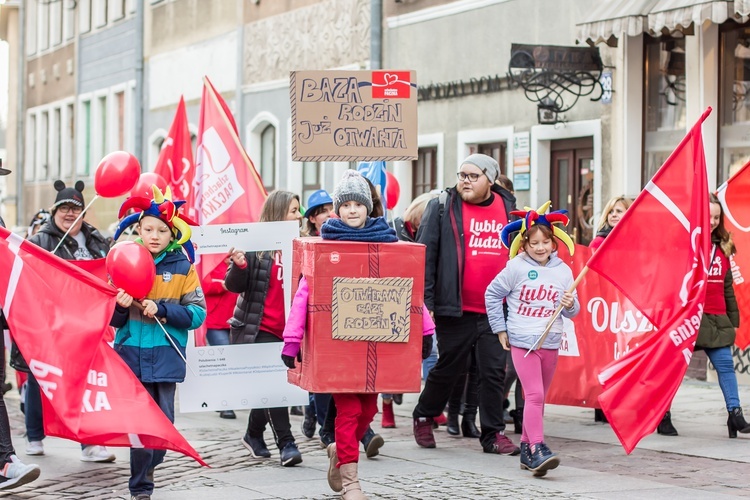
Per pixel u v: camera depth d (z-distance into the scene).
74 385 7.47
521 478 8.42
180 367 7.81
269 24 24.20
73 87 35.81
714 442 9.96
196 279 7.87
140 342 7.73
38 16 39.09
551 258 8.80
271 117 24.11
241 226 9.09
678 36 15.07
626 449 8.82
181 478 8.64
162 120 29.17
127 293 7.56
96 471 9.02
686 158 9.05
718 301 10.31
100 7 33.47
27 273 7.61
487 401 9.58
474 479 8.38
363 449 9.82
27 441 9.78
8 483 7.90
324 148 9.75
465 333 9.55
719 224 10.38
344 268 7.51
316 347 7.49
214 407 9.06
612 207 10.88
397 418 11.93
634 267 8.97
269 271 9.12
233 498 7.86
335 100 9.76
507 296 8.84
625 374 8.92
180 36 28.17
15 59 42.94
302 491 8.07
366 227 7.60
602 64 15.75
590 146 16.31
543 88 15.82
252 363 9.11
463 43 18.53
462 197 9.59
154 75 29.58
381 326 7.54
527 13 17.19
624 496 7.74
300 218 9.44
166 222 7.77
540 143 17.03
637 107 15.52
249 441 9.55
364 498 7.52
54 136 37.66
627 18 13.87
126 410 7.49
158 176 10.09
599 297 10.54
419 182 19.94
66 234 9.27
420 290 7.62
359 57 21.12
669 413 10.34
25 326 7.52
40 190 38.94
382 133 9.82
